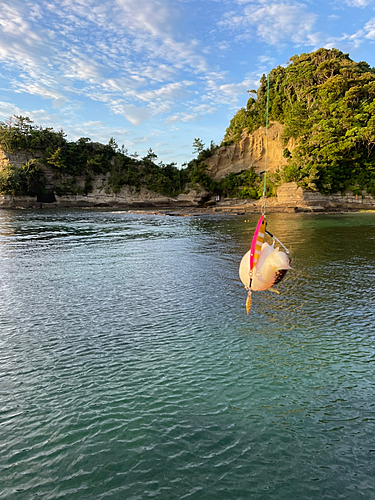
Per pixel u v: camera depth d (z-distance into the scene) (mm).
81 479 5523
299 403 7555
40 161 113375
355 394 7883
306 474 5590
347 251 26703
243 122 129625
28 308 14102
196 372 8883
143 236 38812
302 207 81250
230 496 5168
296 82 106188
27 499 5145
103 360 9586
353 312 13227
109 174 127062
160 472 5656
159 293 16062
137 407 7410
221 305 14203
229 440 6402
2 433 6617
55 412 7258
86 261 24094
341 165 89562
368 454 6031
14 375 8789
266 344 10523
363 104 89500
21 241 34781
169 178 130000
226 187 117812
